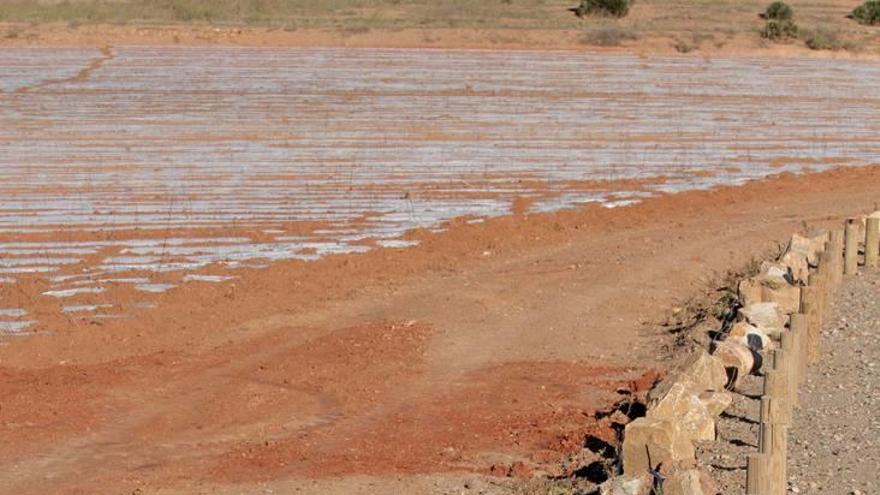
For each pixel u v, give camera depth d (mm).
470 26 83250
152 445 18578
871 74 70000
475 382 21641
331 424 19484
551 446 18141
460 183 39781
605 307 26422
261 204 36469
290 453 18125
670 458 15531
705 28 84062
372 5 96875
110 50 72875
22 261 29984
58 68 65562
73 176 40406
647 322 25312
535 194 38375
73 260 30156
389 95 58125
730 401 18922
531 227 33969
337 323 25484
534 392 21000
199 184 39281
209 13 89750
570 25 84750
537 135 48750
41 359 23031
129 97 56750
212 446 18516
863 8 92500
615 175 41531
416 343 23969
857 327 24625
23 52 71625
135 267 29422
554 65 69375
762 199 38312
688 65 70938
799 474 16359
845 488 15844
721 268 29391
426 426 19328
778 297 24172
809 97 60844
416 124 50656
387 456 17938
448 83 62062
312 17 88562
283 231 33250
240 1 95625
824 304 24938
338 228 33688
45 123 50094
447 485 16688
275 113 52906
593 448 17922
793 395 19125
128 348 23719
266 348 23750
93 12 89000
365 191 38438
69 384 21547
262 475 17234
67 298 26844
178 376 22062
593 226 34344
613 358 22969
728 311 24469
